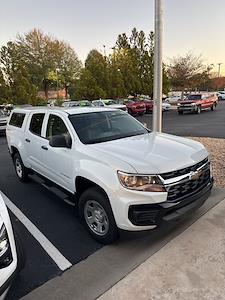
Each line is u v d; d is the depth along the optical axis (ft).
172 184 11.29
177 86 152.46
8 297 9.71
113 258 11.56
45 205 17.40
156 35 24.59
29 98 96.58
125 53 125.18
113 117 16.67
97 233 12.80
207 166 13.46
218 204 15.83
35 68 176.65
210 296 9.36
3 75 93.91
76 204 14.58
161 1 23.93
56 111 16.99
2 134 53.83
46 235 13.76
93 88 106.22
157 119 25.90
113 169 11.50
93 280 10.37
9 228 8.87
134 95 122.72
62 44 186.50
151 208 11.02
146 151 12.66
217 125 57.47
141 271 10.68
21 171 21.59
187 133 47.39
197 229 13.32
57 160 15.48
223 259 11.15
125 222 11.21
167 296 9.43
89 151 13.12
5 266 8.30
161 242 12.43
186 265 10.89
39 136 18.03
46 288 10.11
